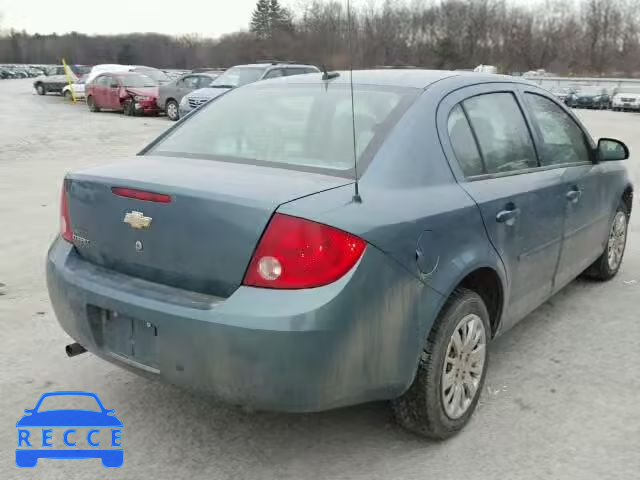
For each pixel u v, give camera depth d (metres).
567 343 4.22
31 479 2.81
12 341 4.17
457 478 2.83
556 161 4.14
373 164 2.85
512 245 3.40
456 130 3.27
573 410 3.38
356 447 3.06
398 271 2.64
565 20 69.31
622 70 69.75
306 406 2.50
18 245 6.36
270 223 2.47
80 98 31.31
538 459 2.96
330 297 2.44
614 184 4.96
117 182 2.84
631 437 3.14
